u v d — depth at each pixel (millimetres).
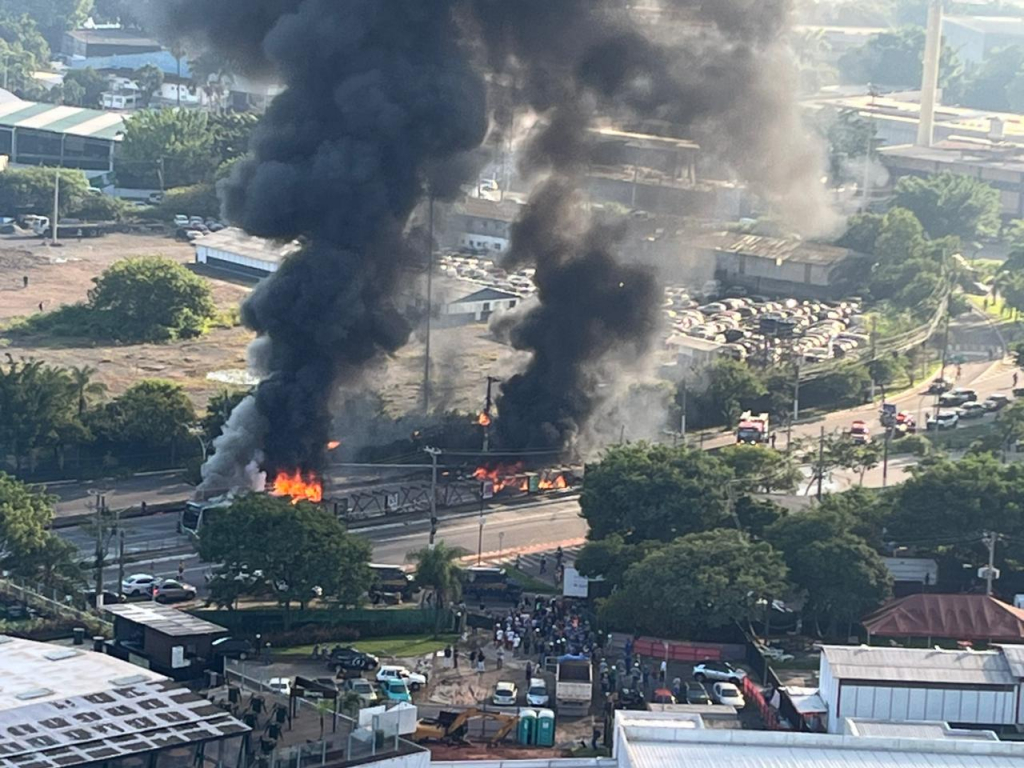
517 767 136000
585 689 170500
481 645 188500
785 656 185000
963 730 156500
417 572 196375
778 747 137250
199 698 119062
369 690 168250
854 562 193000
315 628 187875
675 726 139500
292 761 117938
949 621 188125
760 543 194500
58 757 109688
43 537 191250
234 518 188500
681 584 187250
